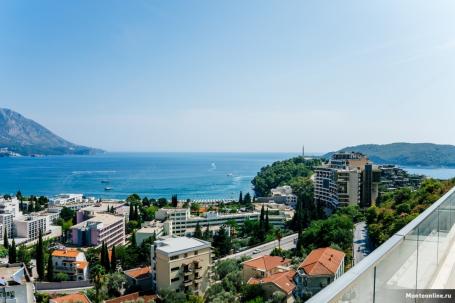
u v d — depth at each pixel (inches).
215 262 2556.6
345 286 140.6
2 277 1604.3
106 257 2659.9
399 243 207.6
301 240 2642.7
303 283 1627.7
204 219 4424.2
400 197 2596.0
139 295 2059.5
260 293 1676.9
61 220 4918.8
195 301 1870.1
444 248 332.2
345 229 2491.4
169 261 2073.1
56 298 1935.3
